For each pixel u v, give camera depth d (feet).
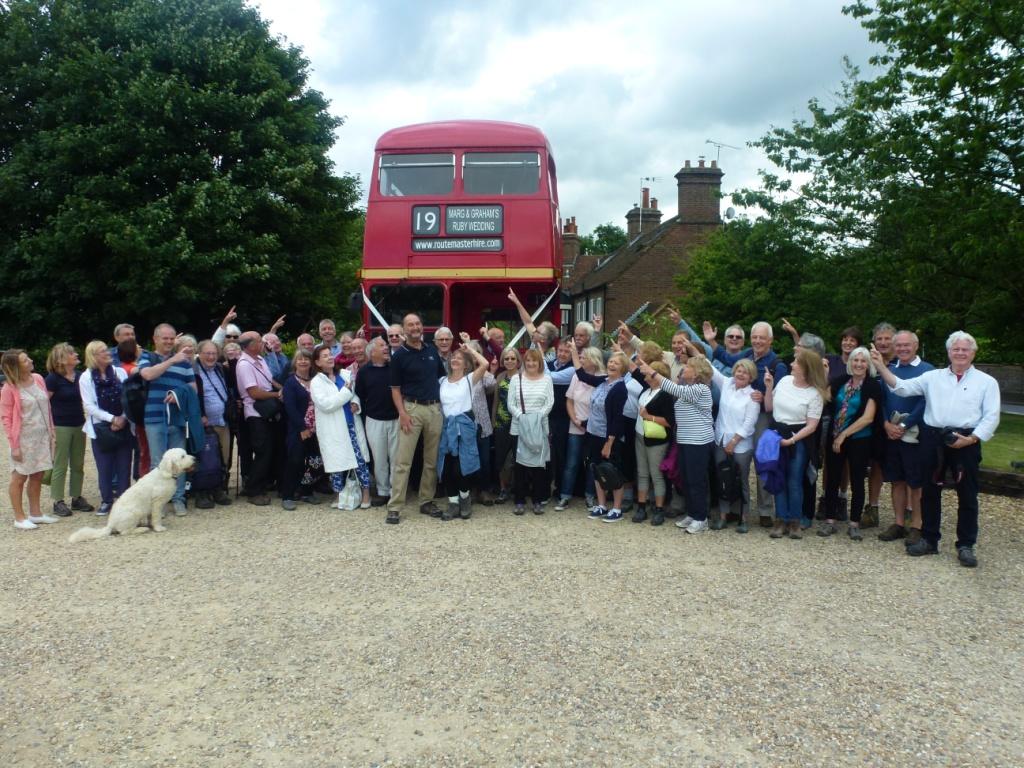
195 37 74.23
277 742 11.73
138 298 68.39
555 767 11.06
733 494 23.98
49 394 26.11
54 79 72.69
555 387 27.58
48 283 74.02
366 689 13.39
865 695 13.32
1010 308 35.58
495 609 17.16
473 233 32.55
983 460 36.63
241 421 28.58
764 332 25.30
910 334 23.76
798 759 11.32
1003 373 94.48
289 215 77.10
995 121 31.91
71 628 16.16
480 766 11.09
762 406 24.82
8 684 13.65
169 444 26.12
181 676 13.93
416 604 17.49
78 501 27.43
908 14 34.50
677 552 21.91
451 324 32.60
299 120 80.48
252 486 28.09
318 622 16.42
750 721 12.37
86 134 67.97
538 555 21.47
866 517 25.29
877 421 23.66
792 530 23.63
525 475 26.78
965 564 20.97
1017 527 25.62
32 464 24.75
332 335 32.04
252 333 28.04
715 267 62.03
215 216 69.05
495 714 12.54
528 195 32.63
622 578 19.42
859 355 23.21
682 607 17.40
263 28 84.17
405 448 24.97
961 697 13.33
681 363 26.96
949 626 16.58
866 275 43.57
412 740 11.78
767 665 14.42
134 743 11.71
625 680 13.73
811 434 23.43
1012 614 17.38
